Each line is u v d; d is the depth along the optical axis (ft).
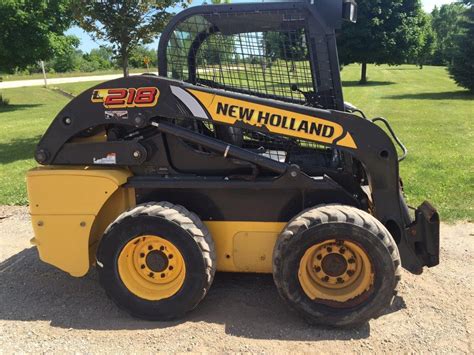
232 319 12.19
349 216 11.14
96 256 12.23
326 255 11.59
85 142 12.60
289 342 11.19
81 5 29.12
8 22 77.61
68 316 12.59
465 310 12.54
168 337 11.48
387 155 11.67
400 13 117.50
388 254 11.08
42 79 146.41
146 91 11.89
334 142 11.68
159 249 12.09
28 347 11.25
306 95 12.39
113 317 12.50
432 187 23.56
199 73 12.73
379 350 10.91
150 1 29.25
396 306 12.75
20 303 13.35
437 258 12.23
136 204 12.91
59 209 12.51
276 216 12.46
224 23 12.25
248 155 11.93
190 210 12.71
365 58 117.39
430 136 39.42
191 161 12.56
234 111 11.72
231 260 12.85
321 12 11.92
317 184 11.96
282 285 11.53
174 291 12.09
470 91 79.10
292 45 12.19
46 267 15.81
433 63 210.59
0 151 38.55
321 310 11.49
